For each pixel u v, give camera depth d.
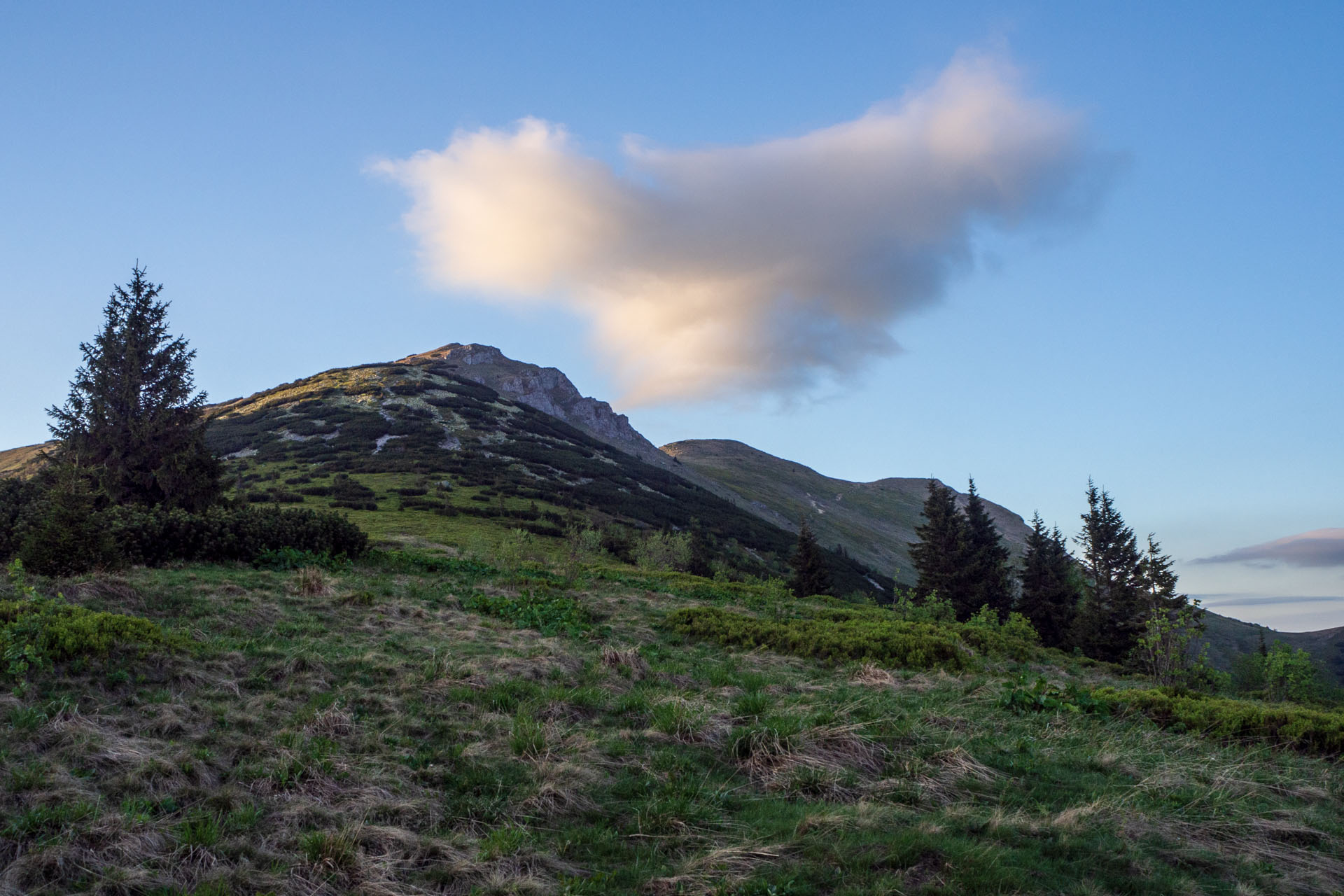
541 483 101.06
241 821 6.07
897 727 9.49
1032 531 59.03
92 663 9.15
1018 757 9.06
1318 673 40.72
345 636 13.03
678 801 7.07
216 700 8.99
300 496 72.06
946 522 56.97
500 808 6.86
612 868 5.92
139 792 6.39
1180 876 6.07
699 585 32.03
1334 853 6.96
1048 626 54.56
